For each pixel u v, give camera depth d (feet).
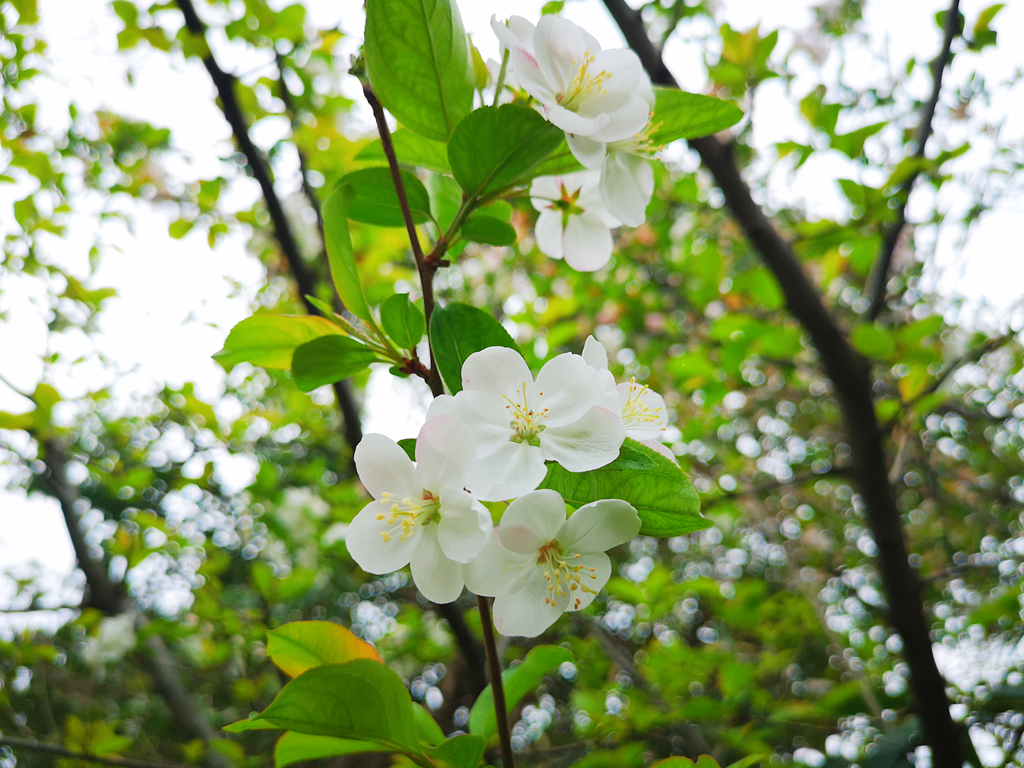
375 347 0.80
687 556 4.22
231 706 3.57
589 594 0.69
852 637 2.50
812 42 2.55
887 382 2.63
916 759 1.75
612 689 2.40
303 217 2.56
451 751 0.70
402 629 2.92
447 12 0.77
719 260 2.32
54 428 2.47
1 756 2.73
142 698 3.31
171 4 2.10
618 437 0.69
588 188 0.99
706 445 3.10
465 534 0.68
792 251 1.81
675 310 3.28
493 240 0.85
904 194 1.76
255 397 3.05
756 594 2.36
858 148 1.75
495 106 0.75
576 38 0.81
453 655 2.85
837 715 1.96
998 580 3.18
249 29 2.10
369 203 0.87
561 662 0.91
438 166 0.93
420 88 0.79
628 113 0.80
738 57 1.92
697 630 4.03
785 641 2.98
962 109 2.21
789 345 1.85
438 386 0.78
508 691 0.89
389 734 0.70
